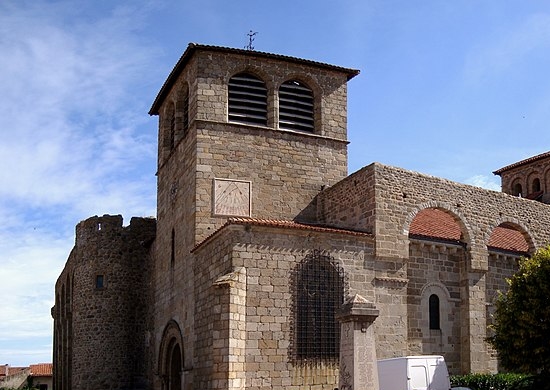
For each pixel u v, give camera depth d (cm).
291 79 3728
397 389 2592
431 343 3256
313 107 3750
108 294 4600
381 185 3161
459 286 3428
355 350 2273
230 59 3591
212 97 3512
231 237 2783
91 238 4706
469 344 3328
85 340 4541
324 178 3641
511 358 2962
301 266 2864
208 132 3462
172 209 3828
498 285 3609
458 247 3419
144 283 4681
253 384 2675
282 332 2766
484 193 3578
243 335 2697
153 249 4481
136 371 4547
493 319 3356
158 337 3909
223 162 3453
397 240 3142
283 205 3522
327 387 2800
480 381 3036
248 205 3450
